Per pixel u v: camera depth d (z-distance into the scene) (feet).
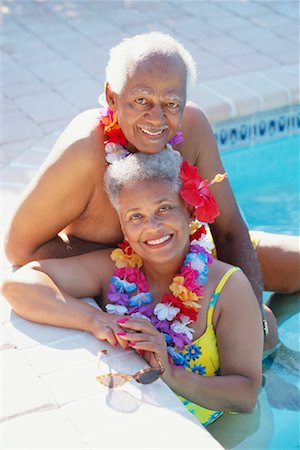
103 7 22.65
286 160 17.42
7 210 12.76
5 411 8.09
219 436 9.43
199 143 10.19
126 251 9.56
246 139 17.33
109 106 9.25
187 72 8.93
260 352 9.15
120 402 8.16
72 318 9.16
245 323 9.08
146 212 8.75
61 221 9.79
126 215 8.86
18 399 8.24
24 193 9.76
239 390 8.87
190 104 10.10
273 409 10.02
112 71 8.88
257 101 17.15
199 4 22.57
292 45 19.66
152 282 9.52
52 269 9.49
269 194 15.84
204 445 7.59
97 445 7.61
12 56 19.57
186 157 10.18
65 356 8.82
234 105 16.93
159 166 8.78
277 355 11.15
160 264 9.23
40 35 20.81
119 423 7.89
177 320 9.16
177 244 8.95
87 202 9.75
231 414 9.70
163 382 8.46
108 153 9.27
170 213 8.81
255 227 14.53
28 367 8.68
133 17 21.79
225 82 17.81
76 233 10.25
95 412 8.04
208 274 9.27
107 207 9.75
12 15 22.31
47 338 9.11
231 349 9.07
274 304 12.30
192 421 7.92
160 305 9.16
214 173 10.46
